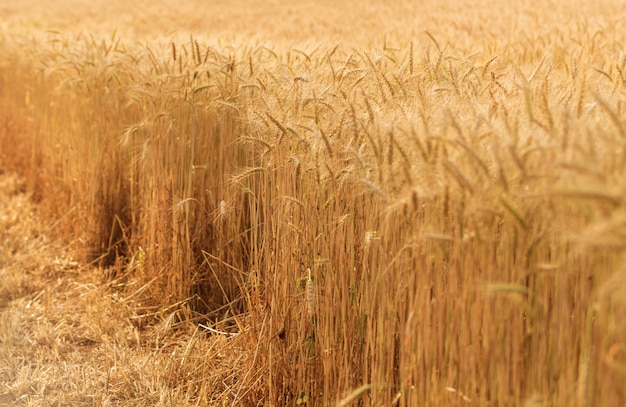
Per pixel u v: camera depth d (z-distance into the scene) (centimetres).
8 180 902
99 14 1733
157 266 567
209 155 537
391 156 295
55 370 456
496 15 1027
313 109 390
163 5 1834
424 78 399
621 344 213
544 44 643
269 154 417
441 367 282
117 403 423
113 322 521
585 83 292
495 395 261
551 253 247
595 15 944
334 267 348
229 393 421
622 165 216
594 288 231
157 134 570
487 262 261
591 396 227
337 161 346
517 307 252
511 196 253
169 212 555
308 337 371
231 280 522
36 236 729
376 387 316
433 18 1021
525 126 270
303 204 365
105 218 655
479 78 391
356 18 1227
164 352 487
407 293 304
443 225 275
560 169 232
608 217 204
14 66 952
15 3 2288
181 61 554
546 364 247
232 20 1416
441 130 280
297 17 1340
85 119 679
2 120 988
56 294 585
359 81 399
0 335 507
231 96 511
